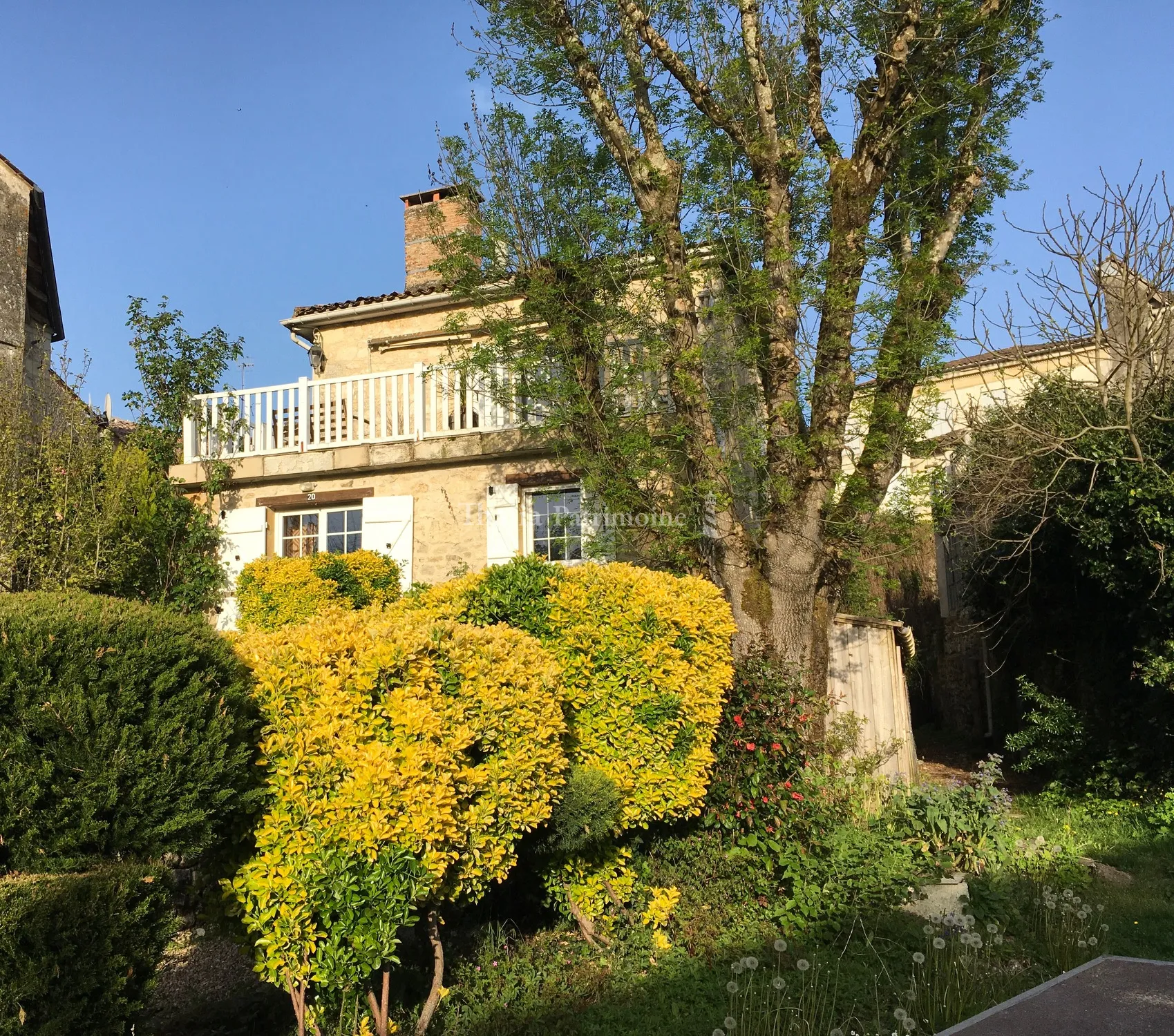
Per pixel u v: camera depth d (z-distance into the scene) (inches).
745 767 270.1
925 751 598.2
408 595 367.6
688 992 198.8
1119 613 406.9
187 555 465.4
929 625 685.9
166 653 135.3
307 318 614.2
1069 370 450.0
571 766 227.5
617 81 378.9
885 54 361.1
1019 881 265.0
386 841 155.2
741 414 375.2
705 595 273.6
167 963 232.5
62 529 381.7
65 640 127.5
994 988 194.7
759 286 344.2
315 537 484.7
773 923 238.1
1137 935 233.5
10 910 108.5
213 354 519.5
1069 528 418.9
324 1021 166.2
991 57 387.2
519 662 187.2
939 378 367.2
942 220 391.9
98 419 466.9
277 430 502.0
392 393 473.1
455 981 201.6
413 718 158.4
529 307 378.3
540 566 258.2
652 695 246.5
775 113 382.3
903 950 215.8
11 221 510.0
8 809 118.7
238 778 142.9
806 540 353.7
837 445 354.0
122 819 127.4
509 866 185.5
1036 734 431.2
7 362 458.0
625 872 244.8
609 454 362.9
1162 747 381.7
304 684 156.7
